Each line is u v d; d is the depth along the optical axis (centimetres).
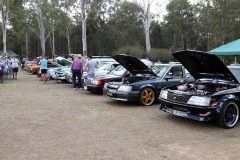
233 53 1059
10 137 417
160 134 445
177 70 760
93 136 428
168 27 4538
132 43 4681
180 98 506
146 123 520
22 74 2022
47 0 3888
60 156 337
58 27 4419
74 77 1066
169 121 539
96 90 873
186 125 508
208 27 4328
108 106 701
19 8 3431
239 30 2405
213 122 534
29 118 550
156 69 782
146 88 701
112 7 4497
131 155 344
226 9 2214
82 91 1023
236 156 345
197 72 603
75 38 5341
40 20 4053
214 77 575
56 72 1314
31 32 4741
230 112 493
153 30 5075
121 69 937
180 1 4200
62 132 450
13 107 669
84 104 729
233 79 523
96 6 2655
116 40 5003
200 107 462
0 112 605
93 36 5047
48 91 1009
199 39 4809
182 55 555
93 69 1011
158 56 3191
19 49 6444
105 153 350
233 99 481
